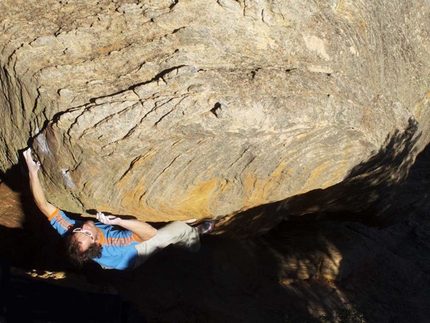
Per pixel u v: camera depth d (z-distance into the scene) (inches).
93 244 174.2
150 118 161.5
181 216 197.9
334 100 182.4
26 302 169.3
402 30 219.3
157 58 169.8
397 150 219.9
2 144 196.2
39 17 177.6
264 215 237.1
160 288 272.2
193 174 181.0
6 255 249.1
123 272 269.6
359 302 326.3
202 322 265.3
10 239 249.3
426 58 234.7
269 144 178.9
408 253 392.5
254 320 277.0
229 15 176.6
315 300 311.0
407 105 229.9
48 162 176.6
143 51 171.0
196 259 293.7
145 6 175.0
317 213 300.2
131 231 181.2
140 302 260.8
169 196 185.5
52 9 179.3
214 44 173.8
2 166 209.0
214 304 277.4
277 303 296.7
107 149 165.2
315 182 204.8
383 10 206.8
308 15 186.1
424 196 287.0
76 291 177.8
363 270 349.1
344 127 187.3
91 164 169.3
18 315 167.2
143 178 177.2
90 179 174.1
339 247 340.8
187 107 162.2
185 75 164.7
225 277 294.8
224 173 185.2
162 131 163.8
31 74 170.4
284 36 183.0
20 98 176.7
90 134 162.1
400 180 250.5
